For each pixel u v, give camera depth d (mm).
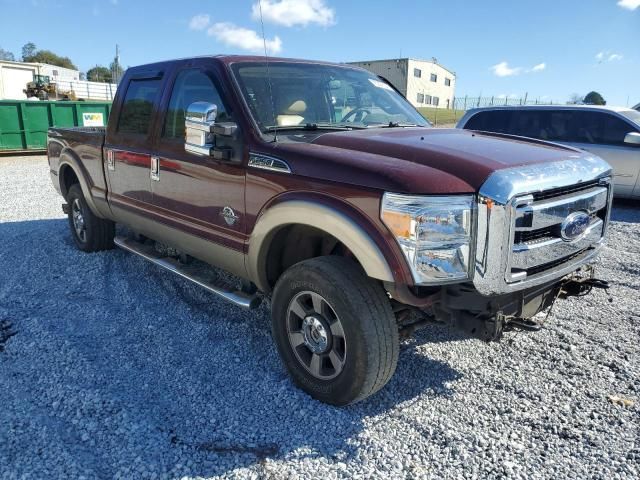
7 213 8367
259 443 2842
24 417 2998
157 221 4488
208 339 4012
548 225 2914
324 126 3834
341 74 4461
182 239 4230
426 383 3439
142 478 2570
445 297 2916
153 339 4008
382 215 2725
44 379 3398
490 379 3486
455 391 3350
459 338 4047
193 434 2904
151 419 3004
